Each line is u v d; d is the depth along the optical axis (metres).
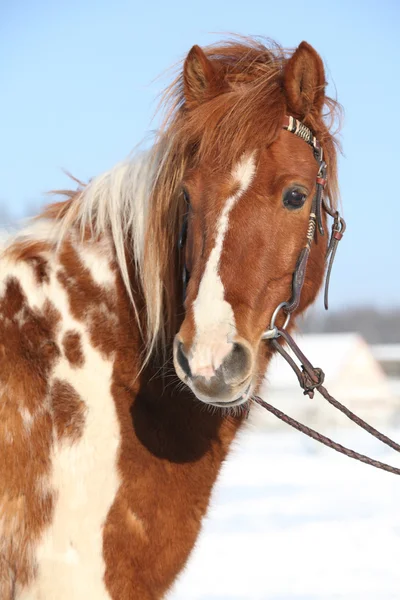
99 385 3.41
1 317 3.40
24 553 3.24
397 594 6.82
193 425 3.52
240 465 16.14
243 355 3.08
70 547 3.25
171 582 3.44
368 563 7.90
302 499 11.59
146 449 3.39
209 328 3.06
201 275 3.16
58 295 3.47
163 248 3.50
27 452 3.29
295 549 8.50
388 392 31.73
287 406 24.91
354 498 11.66
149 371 3.48
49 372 3.38
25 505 3.26
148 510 3.36
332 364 36.84
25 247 3.54
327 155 3.60
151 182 3.57
